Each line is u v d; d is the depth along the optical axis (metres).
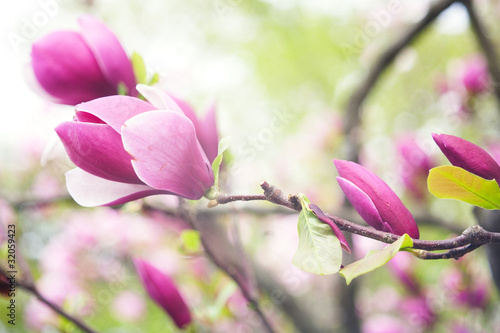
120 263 1.87
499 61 1.16
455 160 0.67
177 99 0.75
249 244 1.73
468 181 0.67
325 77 2.67
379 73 1.48
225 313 1.17
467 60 1.60
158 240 1.81
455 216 1.60
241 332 1.26
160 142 0.67
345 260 1.33
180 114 0.68
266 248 1.74
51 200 1.31
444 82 1.68
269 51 2.73
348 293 1.51
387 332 1.54
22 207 1.48
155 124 0.67
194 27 2.21
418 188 1.44
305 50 2.69
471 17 1.13
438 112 1.89
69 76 0.75
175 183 0.68
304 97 2.69
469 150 0.67
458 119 1.63
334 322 1.55
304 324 1.61
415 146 1.45
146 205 0.93
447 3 1.28
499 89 1.14
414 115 2.34
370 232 0.67
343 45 1.95
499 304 1.30
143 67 0.77
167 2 2.05
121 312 1.93
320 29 2.60
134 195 0.70
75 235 1.87
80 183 0.69
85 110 0.67
